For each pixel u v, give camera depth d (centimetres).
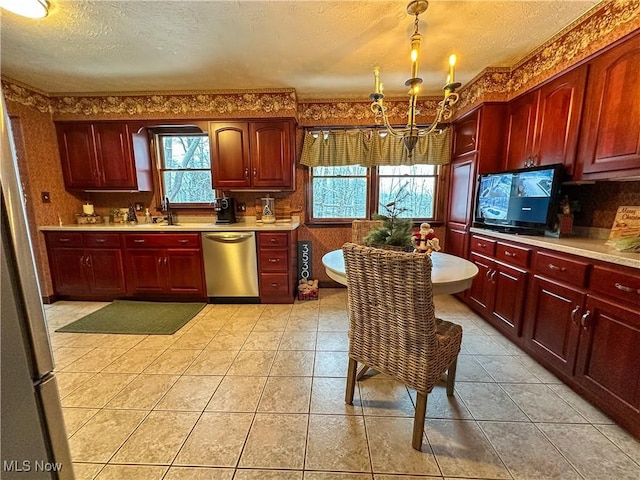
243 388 178
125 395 172
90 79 277
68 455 65
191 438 142
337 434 144
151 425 150
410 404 165
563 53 202
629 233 184
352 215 370
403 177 360
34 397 57
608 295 149
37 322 57
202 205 360
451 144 335
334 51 225
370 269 132
